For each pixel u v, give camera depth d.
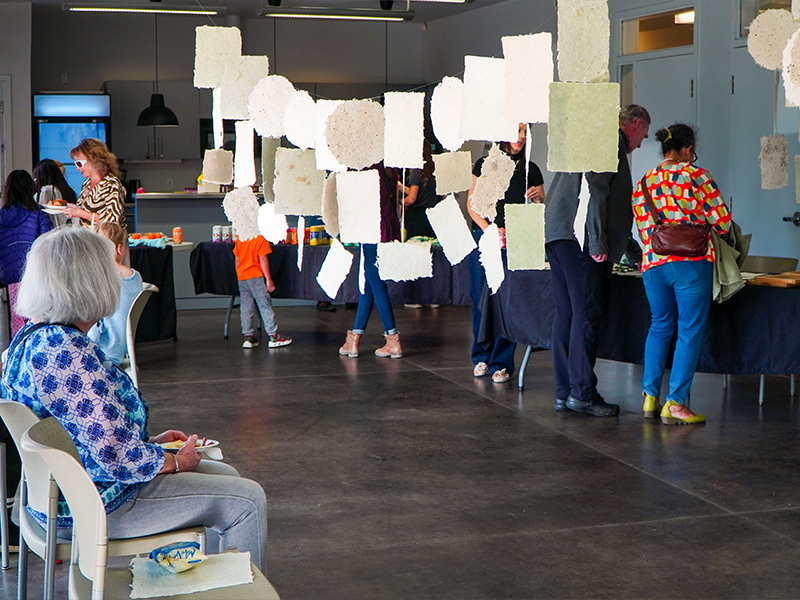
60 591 2.83
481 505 3.57
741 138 7.70
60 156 11.83
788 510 3.48
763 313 4.60
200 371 6.23
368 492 3.74
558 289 4.97
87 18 12.30
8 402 1.89
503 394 5.48
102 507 1.70
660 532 3.27
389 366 6.38
